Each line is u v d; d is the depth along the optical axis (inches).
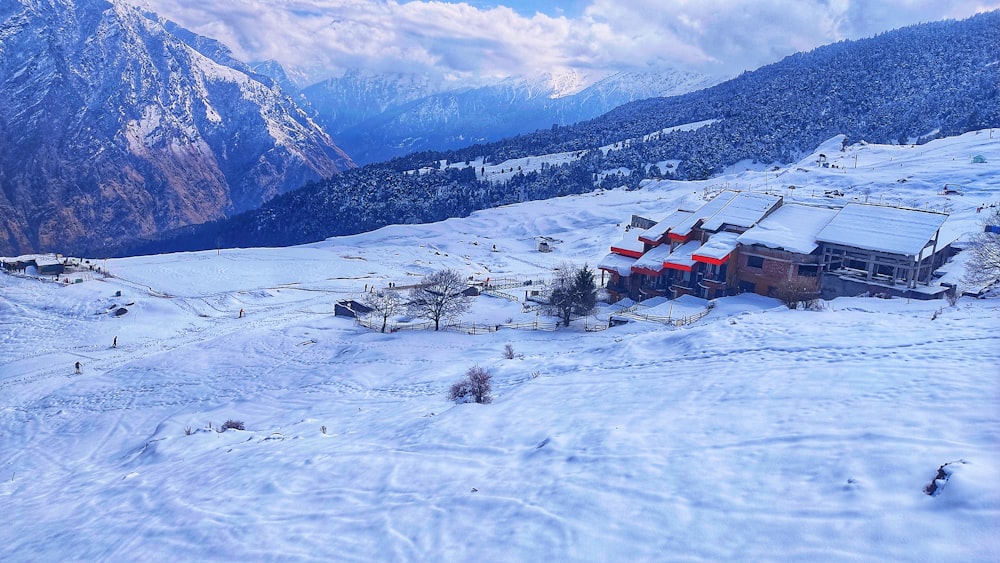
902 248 1909.4
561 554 433.4
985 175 4288.9
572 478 559.2
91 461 1328.7
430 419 902.4
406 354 1851.6
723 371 898.7
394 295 2600.9
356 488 633.6
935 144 6230.3
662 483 519.5
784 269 2089.1
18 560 593.9
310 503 606.9
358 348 1996.8
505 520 498.6
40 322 2736.2
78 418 1636.3
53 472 1267.2
